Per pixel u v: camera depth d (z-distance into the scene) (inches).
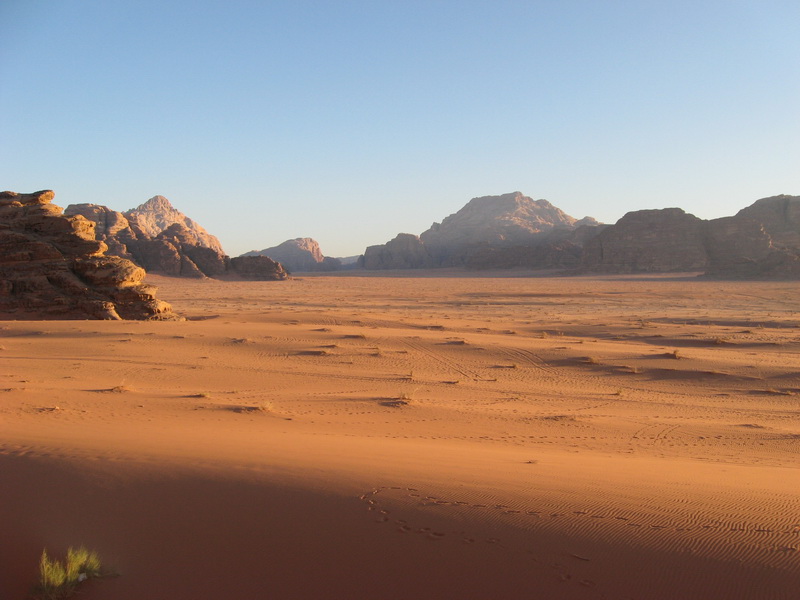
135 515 243.9
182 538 226.5
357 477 285.3
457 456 371.2
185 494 262.4
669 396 916.6
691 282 6151.6
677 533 223.6
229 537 226.4
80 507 251.0
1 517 242.7
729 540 217.6
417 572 202.1
